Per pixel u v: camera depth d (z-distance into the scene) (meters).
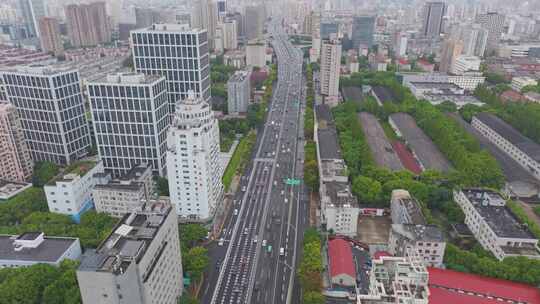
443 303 184.88
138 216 179.75
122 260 145.88
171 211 182.50
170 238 180.75
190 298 194.25
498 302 186.25
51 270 199.38
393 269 161.50
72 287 189.38
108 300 143.00
